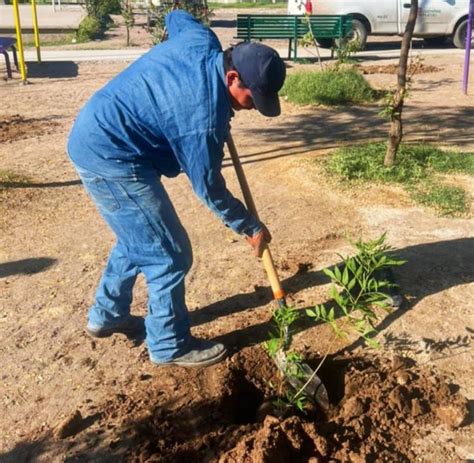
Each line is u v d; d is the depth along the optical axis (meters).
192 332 3.90
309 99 9.88
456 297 4.18
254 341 3.79
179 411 3.27
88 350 3.78
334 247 4.88
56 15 27.75
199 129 2.94
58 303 4.28
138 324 3.90
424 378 3.44
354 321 3.52
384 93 10.40
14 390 3.47
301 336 3.84
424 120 8.69
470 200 5.66
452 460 2.95
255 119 8.98
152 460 2.95
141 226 3.26
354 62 13.79
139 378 3.53
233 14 28.72
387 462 2.94
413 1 5.77
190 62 2.99
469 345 3.72
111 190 3.19
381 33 16.56
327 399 3.34
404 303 4.11
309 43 12.93
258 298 4.23
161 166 3.27
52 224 5.47
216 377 3.51
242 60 2.91
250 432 3.11
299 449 2.97
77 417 3.18
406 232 5.09
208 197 3.14
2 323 4.07
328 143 7.60
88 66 14.27
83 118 3.14
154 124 3.03
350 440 3.05
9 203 5.89
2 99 10.73
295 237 5.06
